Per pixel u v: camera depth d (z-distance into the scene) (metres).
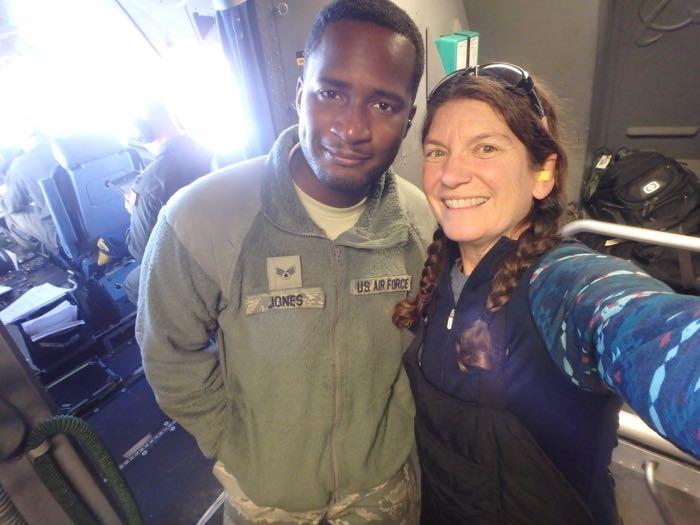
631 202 2.48
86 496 0.81
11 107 2.85
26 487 0.71
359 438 0.97
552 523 0.67
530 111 0.65
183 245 0.82
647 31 2.63
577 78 2.20
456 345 0.69
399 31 0.70
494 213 0.66
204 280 0.84
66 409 2.10
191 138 2.12
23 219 2.82
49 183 2.23
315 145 0.75
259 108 1.18
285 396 0.90
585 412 0.60
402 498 1.11
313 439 0.95
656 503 1.03
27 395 0.68
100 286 2.45
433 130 0.70
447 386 0.71
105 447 0.79
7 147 3.11
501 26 2.18
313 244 0.84
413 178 1.84
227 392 0.99
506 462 0.67
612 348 0.46
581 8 1.99
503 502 0.70
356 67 0.68
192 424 0.97
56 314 2.22
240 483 1.00
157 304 0.85
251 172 0.88
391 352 0.96
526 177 0.67
